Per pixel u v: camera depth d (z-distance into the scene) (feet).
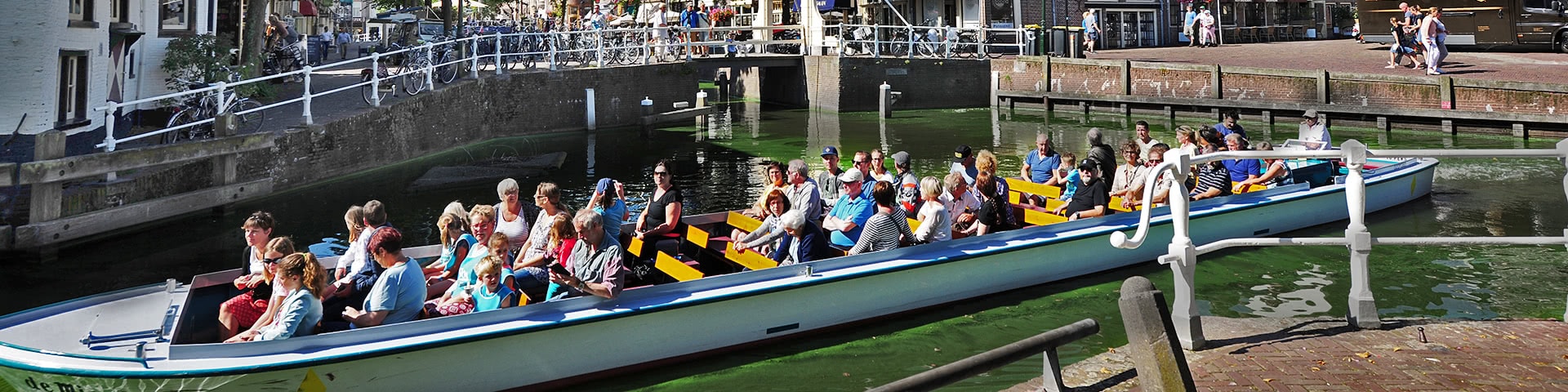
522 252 27.68
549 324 22.38
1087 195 33.14
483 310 23.04
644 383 23.65
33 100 43.24
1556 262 32.86
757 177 54.95
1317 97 79.82
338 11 197.67
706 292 24.81
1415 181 44.62
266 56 75.20
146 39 52.44
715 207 45.88
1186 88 88.63
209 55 52.95
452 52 71.05
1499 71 77.71
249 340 21.72
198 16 58.39
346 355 20.47
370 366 20.84
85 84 46.70
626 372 23.86
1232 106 84.89
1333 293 29.91
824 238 27.37
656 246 29.94
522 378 22.52
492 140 71.10
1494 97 70.74
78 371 19.76
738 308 25.11
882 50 107.04
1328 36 142.72
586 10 153.58
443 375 21.62
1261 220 36.83
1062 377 17.42
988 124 85.25
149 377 19.72
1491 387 17.34
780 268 25.91
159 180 40.68
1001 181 35.58
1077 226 31.94
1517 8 89.10
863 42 100.32
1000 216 31.12
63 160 33.96
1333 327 21.04
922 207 29.43
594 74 80.64
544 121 76.95
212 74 51.88
